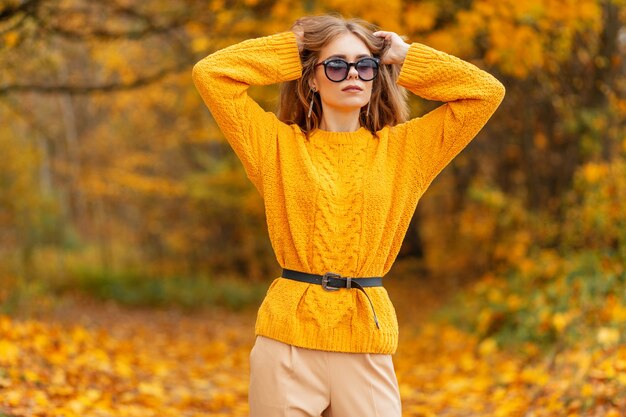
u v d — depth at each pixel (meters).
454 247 20.00
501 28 8.03
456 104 3.33
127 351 8.83
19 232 18.08
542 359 7.45
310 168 3.21
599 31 9.21
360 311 3.17
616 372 5.44
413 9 8.01
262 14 9.00
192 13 9.73
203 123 18.38
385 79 3.54
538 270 10.02
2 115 16.33
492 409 6.26
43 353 6.77
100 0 10.12
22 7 8.56
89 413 5.34
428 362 9.39
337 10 7.89
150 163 20.91
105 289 18.20
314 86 3.45
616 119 9.76
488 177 18.19
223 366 9.45
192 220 21.41
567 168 12.43
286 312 3.15
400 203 3.27
